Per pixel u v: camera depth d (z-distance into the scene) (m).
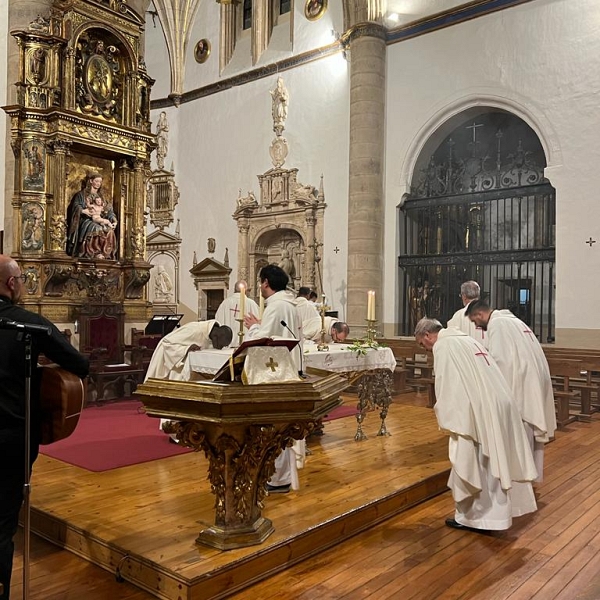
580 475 5.63
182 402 3.35
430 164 12.83
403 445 6.18
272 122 15.52
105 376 8.66
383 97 13.05
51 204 9.20
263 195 15.61
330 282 14.05
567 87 10.59
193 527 3.84
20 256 8.99
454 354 4.14
